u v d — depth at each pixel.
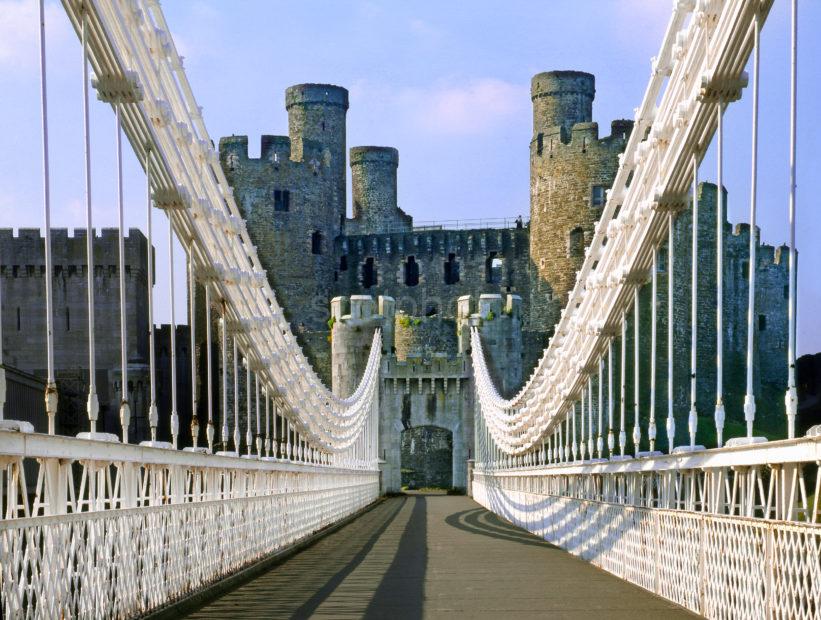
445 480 80.31
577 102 90.69
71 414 70.12
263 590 14.81
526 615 12.03
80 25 11.40
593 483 19.67
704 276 74.19
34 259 73.00
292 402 23.06
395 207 105.19
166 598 12.41
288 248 91.44
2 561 7.79
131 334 72.56
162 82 13.88
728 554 10.57
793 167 9.02
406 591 14.56
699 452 11.68
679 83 12.88
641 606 12.73
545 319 86.56
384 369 64.69
